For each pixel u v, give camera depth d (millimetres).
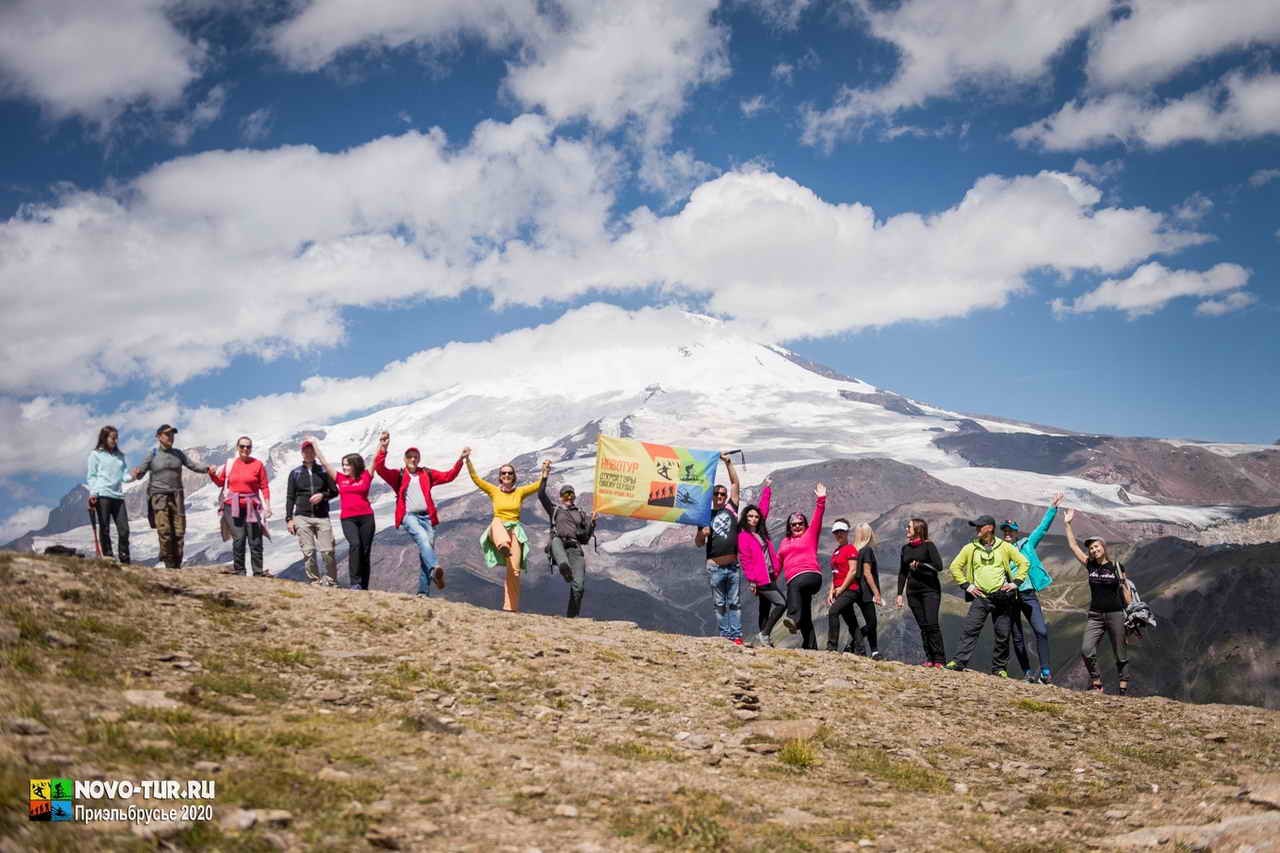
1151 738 15375
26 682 9094
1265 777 11719
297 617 14703
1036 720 15859
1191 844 8344
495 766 9305
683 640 19047
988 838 8797
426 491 21266
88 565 14086
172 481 20234
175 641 12039
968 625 21203
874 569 21641
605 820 8188
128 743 7938
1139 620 20719
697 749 11539
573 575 20750
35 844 5914
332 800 7629
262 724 9508
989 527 21344
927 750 12961
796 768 11188
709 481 22516
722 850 7734
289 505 20859
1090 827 9328
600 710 12781
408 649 14164
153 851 6219
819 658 19109
